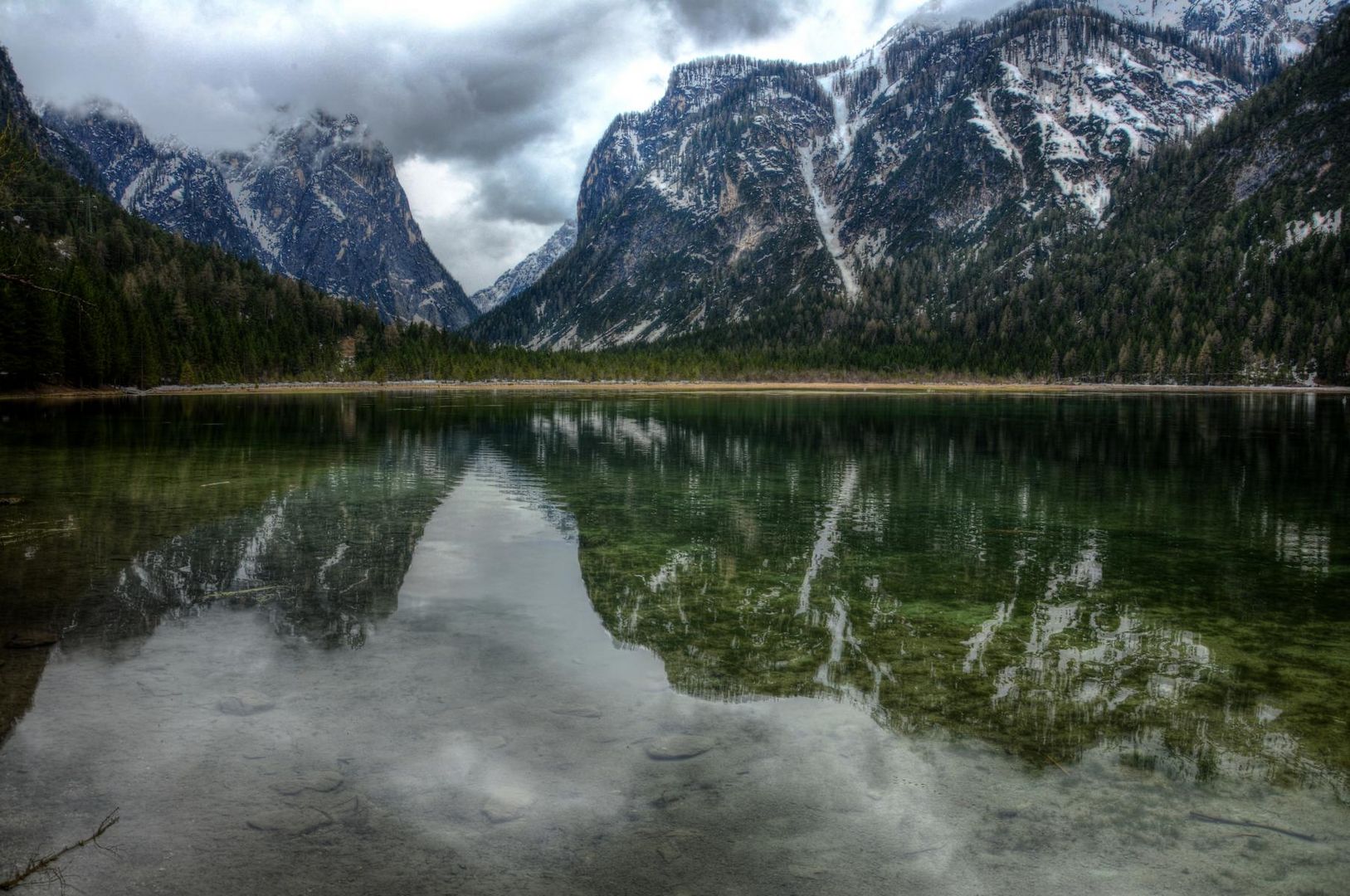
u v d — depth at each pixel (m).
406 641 10.41
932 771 7.07
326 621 11.22
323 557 15.04
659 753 7.32
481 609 11.95
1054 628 11.27
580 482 25.88
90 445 34.81
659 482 26.06
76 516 18.47
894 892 5.35
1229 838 6.08
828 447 38.06
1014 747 7.55
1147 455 34.97
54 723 7.76
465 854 5.74
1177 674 9.47
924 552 16.16
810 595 12.93
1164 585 13.62
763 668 9.62
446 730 7.75
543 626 11.17
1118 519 19.80
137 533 16.77
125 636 10.40
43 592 12.28
